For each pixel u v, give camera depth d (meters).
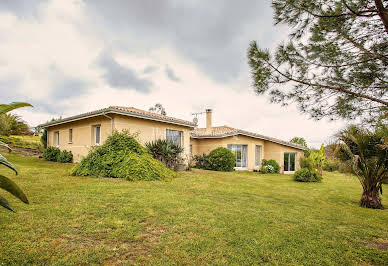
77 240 3.39
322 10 4.09
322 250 3.59
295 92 4.68
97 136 12.94
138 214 4.66
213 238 3.76
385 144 6.50
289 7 4.21
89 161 9.25
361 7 3.88
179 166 13.00
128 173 8.67
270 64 4.69
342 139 7.82
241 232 4.09
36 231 3.57
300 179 13.57
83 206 4.91
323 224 4.92
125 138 10.04
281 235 4.07
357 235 4.40
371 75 4.12
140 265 2.87
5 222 3.83
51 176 8.38
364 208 7.19
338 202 7.90
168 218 4.57
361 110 4.37
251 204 6.21
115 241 3.46
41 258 2.83
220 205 5.83
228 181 10.48
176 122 14.34
